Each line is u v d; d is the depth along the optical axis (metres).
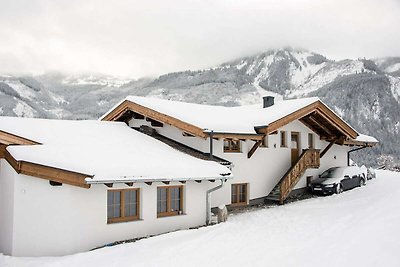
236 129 16.77
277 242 11.01
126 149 14.60
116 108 19.59
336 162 25.47
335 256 9.09
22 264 10.52
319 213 15.64
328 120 21.39
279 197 19.34
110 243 12.00
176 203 14.16
